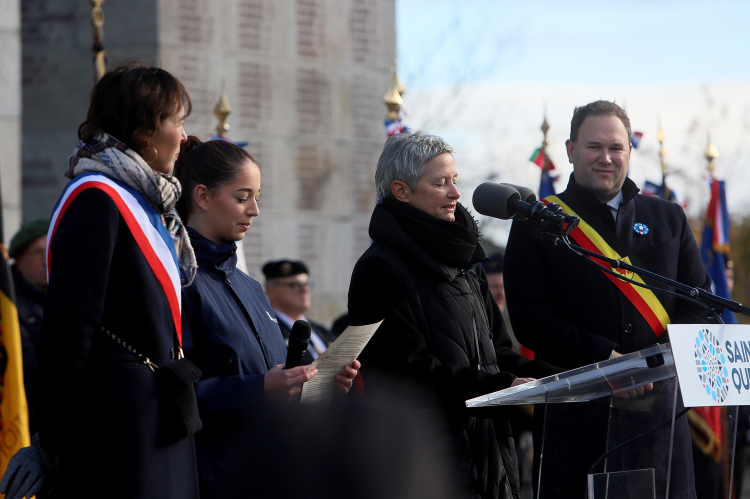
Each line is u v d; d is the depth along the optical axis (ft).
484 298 21.94
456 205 21.27
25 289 27.96
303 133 54.95
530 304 22.38
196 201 18.38
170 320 15.14
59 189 53.36
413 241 20.04
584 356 21.03
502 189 19.74
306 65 55.16
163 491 14.42
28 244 28.02
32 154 53.52
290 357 16.72
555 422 16.15
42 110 53.57
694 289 18.71
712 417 16.96
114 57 51.65
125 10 51.67
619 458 15.74
